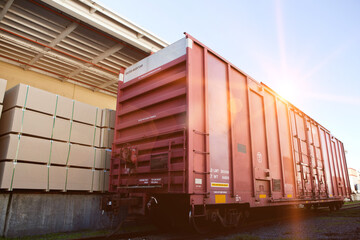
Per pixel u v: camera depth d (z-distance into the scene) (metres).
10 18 8.61
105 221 7.49
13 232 5.74
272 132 8.22
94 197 7.43
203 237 5.66
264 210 8.61
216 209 5.93
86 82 13.25
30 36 9.66
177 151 5.25
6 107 6.55
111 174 6.55
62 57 10.84
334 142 14.39
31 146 6.22
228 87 6.67
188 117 5.24
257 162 7.08
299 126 10.39
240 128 6.75
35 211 6.17
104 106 14.42
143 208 5.50
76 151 7.12
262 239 5.50
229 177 5.97
